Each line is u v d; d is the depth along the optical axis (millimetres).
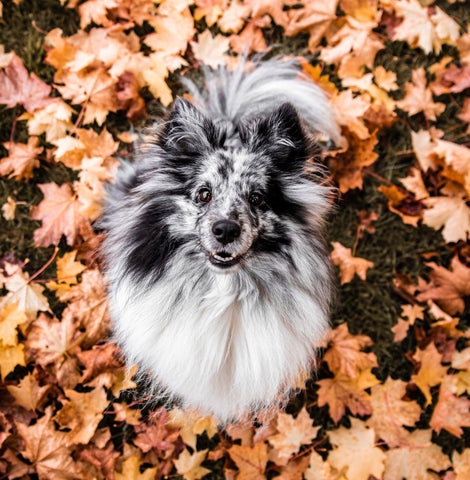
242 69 897
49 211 848
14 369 836
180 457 819
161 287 688
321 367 892
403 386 860
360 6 960
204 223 650
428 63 1001
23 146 889
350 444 835
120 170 847
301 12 945
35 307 829
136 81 904
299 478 822
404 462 836
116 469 818
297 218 696
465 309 940
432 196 948
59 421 786
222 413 771
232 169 671
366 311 931
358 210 958
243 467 819
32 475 804
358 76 952
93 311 830
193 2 933
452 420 850
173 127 686
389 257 953
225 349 709
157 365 723
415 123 985
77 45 912
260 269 690
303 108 885
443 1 1021
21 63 874
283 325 705
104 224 808
